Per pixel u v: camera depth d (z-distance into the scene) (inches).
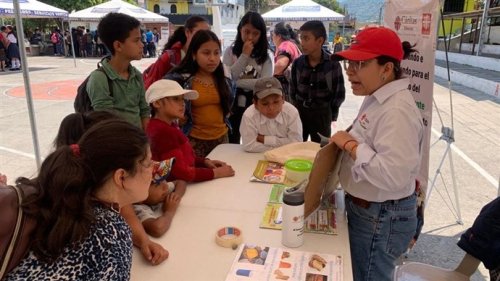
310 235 58.7
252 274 48.8
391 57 55.3
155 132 72.6
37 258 35.0
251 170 86.1
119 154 37.3
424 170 90.4
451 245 111.2
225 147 104.6
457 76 472.1
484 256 66.4
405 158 53.1
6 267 34.4
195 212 66.0
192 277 48.9
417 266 71.1
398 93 55.4
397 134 53.1
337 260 52.0
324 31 132.1
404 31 98.3
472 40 649.6
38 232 34.9
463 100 351.6
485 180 161.8
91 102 92.0
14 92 378.0
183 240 57.3
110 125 39.0
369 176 54.6
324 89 135.8
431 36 86.9
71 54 844.6
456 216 127.6
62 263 35.4
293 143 94.0
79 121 48.9
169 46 130.7
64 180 35.2
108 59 95.6
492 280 66.0
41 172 36.8
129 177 38.4
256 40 130.6
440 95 376.5
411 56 95.0
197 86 102.0
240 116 133.1
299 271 49.5
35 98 347.9
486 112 302.5
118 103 94.3
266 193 73.8
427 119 89.7
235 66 128.9
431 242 112.7
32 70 573.9
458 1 675.4
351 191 62.1
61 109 301.9
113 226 38.7
